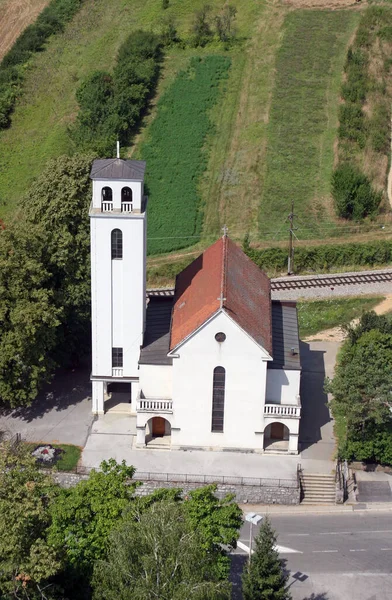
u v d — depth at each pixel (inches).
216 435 3075.8
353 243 4800.7
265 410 3036.4
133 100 5895.7
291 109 5910.4
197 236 4916.3
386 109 5861.2
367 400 3038.9
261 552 2393.0
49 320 3149.6
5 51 6943.9
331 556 2721.5
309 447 3157.0
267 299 3321.9
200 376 2982.3
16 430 3223.4
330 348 3882.9
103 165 3006.9
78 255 3405.5
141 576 2009.1
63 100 6259.8
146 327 3284.9
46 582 2224.4
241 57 6466.5
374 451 3056.1
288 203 5132.9
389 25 6579.7
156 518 2085.4
